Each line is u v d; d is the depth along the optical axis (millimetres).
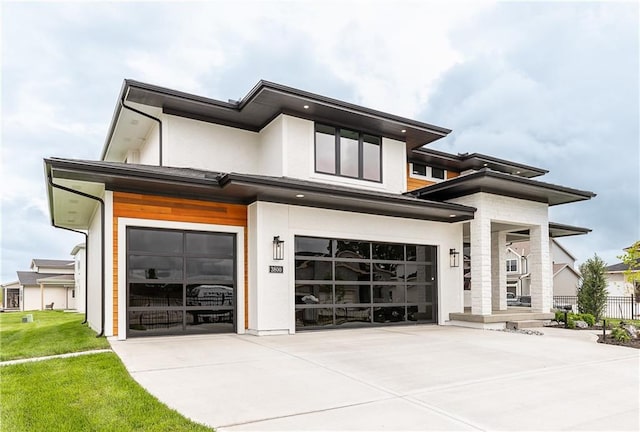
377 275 12812
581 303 18203
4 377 6059
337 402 5039
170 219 10234
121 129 13828
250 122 13477
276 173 12633
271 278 10836
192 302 10477
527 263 34344
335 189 10828
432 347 8984
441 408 4871
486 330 12305
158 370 6543
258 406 4840
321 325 11633
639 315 22094
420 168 17984
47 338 10336
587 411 4840
